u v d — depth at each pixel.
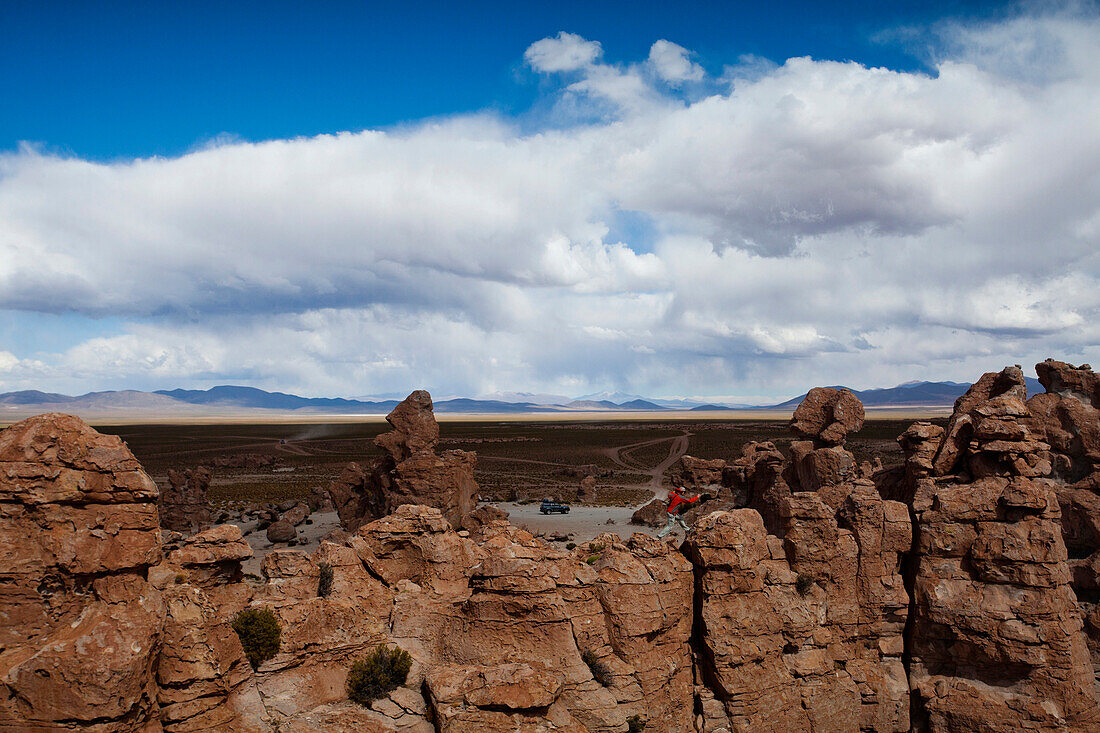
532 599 22.39
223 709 18.95
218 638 20.03
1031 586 25.23
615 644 23.50
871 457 137.75
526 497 103.12
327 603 22.97
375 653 22.33
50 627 16.94
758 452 55.91
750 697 24.09
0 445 17.11
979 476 27.61
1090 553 34.09
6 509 16.86
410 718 20.88
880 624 26.53
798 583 26.17
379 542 26.48
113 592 17.31
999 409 27.98
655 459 177.62
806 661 25.39
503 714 20.25
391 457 67.19
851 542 26.53
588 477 105.50
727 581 24.94
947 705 25.56
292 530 67.19
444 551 26.28
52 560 16.89
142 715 17.03
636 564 24.44
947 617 25.80
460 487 67.38
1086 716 24.86
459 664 22.30
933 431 28.86
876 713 25.77
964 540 26.39
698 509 52.81
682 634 24.92
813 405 39.78
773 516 39.34
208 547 22.55
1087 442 35.22
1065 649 24.94
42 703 16.03
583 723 21.64
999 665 25.47
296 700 20.81
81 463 17.39
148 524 18.00
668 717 23.67
